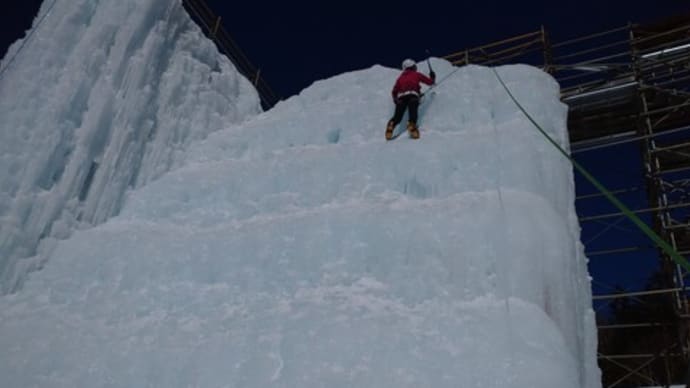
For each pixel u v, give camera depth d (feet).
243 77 35.73
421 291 16.49
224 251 19.48
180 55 30.14
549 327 14.39
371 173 22.03
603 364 52.26
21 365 16.47
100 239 21.76
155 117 27.37
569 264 16.46
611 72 33.55
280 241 19.19
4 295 19.75
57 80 24.12
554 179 20.06
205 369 15.12
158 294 18.72
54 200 22.06
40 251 21.16
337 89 29.78
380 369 13.93
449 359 13.85
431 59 28.76
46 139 22.52
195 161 27.78
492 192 19.30
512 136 21.22
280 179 23.20
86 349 16.71
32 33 24.77
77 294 19.62
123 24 26.73
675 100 33.22
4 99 22.79
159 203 23.93
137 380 15.30
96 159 24.09
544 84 24.79
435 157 21.49
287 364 14.61
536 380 12.72
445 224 17.87
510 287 15.80
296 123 27.76
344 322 15.55
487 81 25.58
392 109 26.45
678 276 31.60
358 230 18.56
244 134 28.48
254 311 17.15
